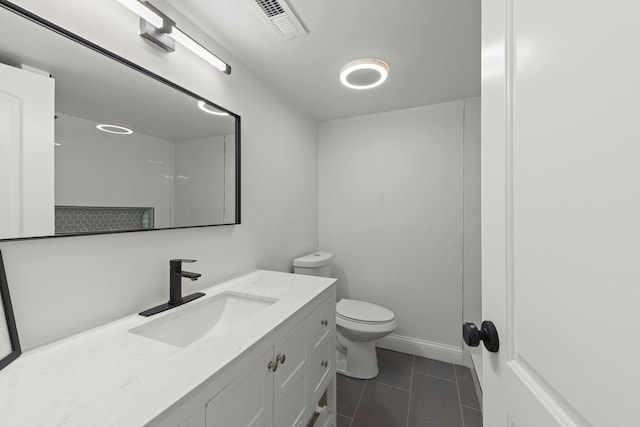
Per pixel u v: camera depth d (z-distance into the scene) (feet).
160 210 3.69
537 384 1.38
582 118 1.07
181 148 3.99
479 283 7.07
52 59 2.61
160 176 3.69
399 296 7.86
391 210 7.96
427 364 7.14
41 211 2.52
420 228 7.65
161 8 3.70
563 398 1.18
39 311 2.56
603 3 0.98
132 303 3.38
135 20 3.40
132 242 3.39
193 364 2.24
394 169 7.93
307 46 4.86
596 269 1.01
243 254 5.31
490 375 1.94
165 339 3.33
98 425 1.59
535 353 1.39
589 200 1.03
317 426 4.45
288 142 7.00
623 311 0.90
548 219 1.28
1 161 2.27
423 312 7.60
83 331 2.87
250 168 5.51
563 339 1.18
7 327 2.30
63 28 2.70
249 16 4.10
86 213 2.89
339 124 8.55
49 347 2.53
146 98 3.51
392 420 5.21
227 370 2.29
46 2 2.59
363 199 8.27
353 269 8.38
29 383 1.98
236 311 4.14
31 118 2.46
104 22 3.07
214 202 4.58
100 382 2.00
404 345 7.73
